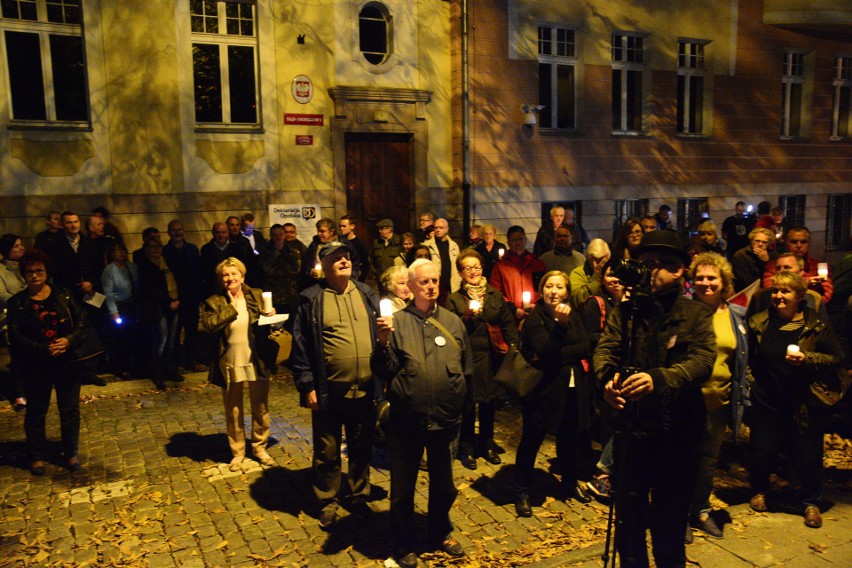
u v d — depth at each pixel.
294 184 11.29
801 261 6.35
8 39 9.48
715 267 4.56
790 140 16.91
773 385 4.81
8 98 9.42
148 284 8.34
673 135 15.10
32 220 9.58
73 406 5.88
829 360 4.62
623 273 3.50
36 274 5.65
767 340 4.82
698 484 4.61
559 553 4.46
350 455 4.91
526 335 4.95
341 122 11.52
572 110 14.03
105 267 8.58
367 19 11.96
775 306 4.83
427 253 8.10
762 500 4.98
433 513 4.46
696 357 3.51
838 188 17.86
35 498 5.35
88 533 4.80
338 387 4.68
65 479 5.70
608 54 14.12
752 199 16.38
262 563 4.39
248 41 10.95
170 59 10.26
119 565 4.36
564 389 4.92
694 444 3.59
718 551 4.41
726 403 4.61
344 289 4.82
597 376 3.79
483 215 12.77
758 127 16.33
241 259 9.55
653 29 14.62
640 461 3.66
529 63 13.06
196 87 10.73
